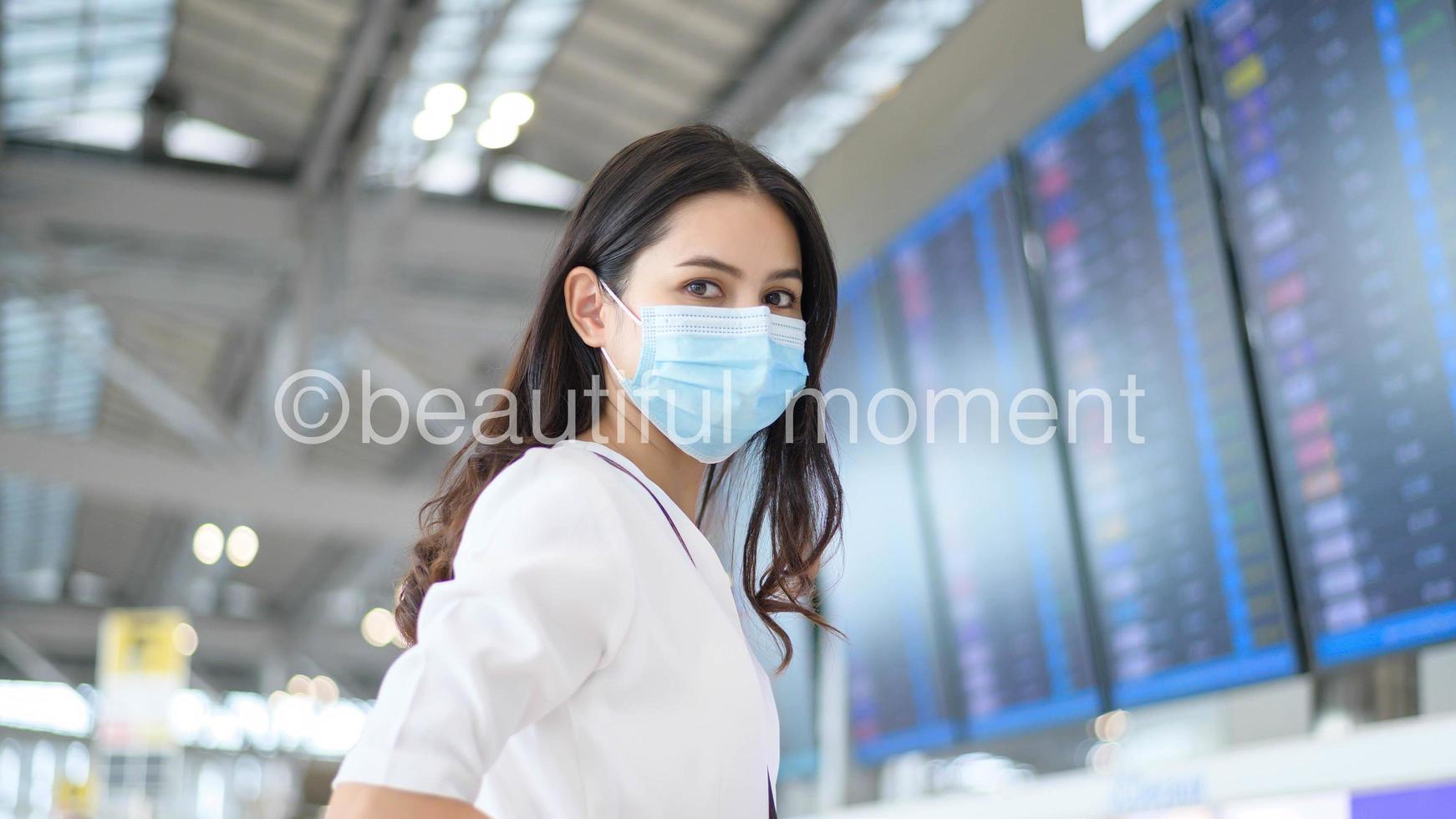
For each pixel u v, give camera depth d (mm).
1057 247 3201
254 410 12664
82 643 20484
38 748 19672
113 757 13102
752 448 1417
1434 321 2311
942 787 4191
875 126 3854
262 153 10195
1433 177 2316
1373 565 2414
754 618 1402
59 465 10211
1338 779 2039
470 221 10148
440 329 11242
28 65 8844
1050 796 2643
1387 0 2408
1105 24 3031
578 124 9617
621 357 1153
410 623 1184
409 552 1233
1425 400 2322
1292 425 2586
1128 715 3807
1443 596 2287
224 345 12609
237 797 21531
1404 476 2361
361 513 11055
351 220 10039
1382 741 1979
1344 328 2480
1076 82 3107
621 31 8344
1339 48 2494
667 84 8812
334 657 22219
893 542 3727
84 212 9531
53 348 13109
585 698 947
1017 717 3299
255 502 10805
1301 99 2576
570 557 926
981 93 3424
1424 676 2693
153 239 10516
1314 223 2547
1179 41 2834
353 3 8469
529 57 8758
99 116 9664
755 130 8203
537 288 1260
